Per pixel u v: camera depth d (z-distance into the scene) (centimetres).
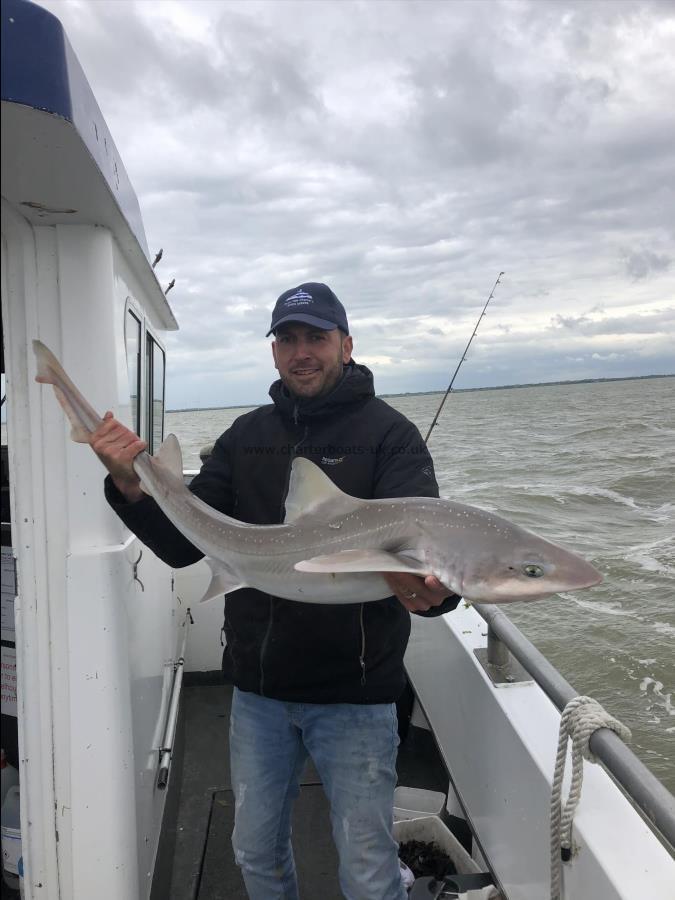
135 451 209
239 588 231
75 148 152
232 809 358
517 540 183
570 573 176
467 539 185
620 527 1428
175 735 353
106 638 206
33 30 134
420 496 214
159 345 386
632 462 2262
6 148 151
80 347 209
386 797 234
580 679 766
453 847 292
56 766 209
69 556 207
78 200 186
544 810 212
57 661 210
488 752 261
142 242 243
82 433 200
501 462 2427
